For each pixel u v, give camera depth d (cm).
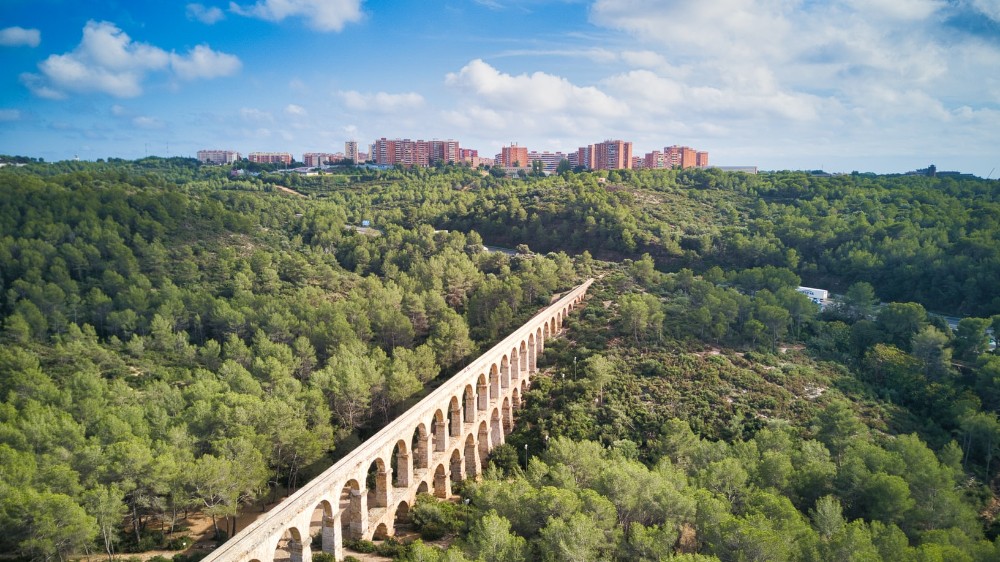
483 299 13712
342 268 17312
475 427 8394
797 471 7094
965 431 8650
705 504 5678
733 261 16875
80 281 12862
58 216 14275
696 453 7644
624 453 8044
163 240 15262
